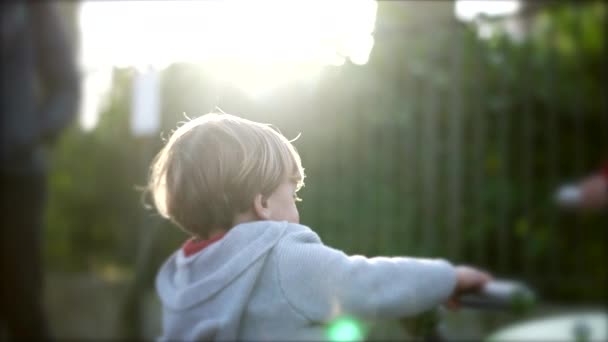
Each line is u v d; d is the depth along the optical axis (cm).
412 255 364
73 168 533
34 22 365
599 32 397
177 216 166
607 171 311
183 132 167
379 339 246
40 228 371
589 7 398
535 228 379
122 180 515
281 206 163
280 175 161
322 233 363
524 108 373
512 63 371
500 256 368
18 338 372
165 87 398
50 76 376
